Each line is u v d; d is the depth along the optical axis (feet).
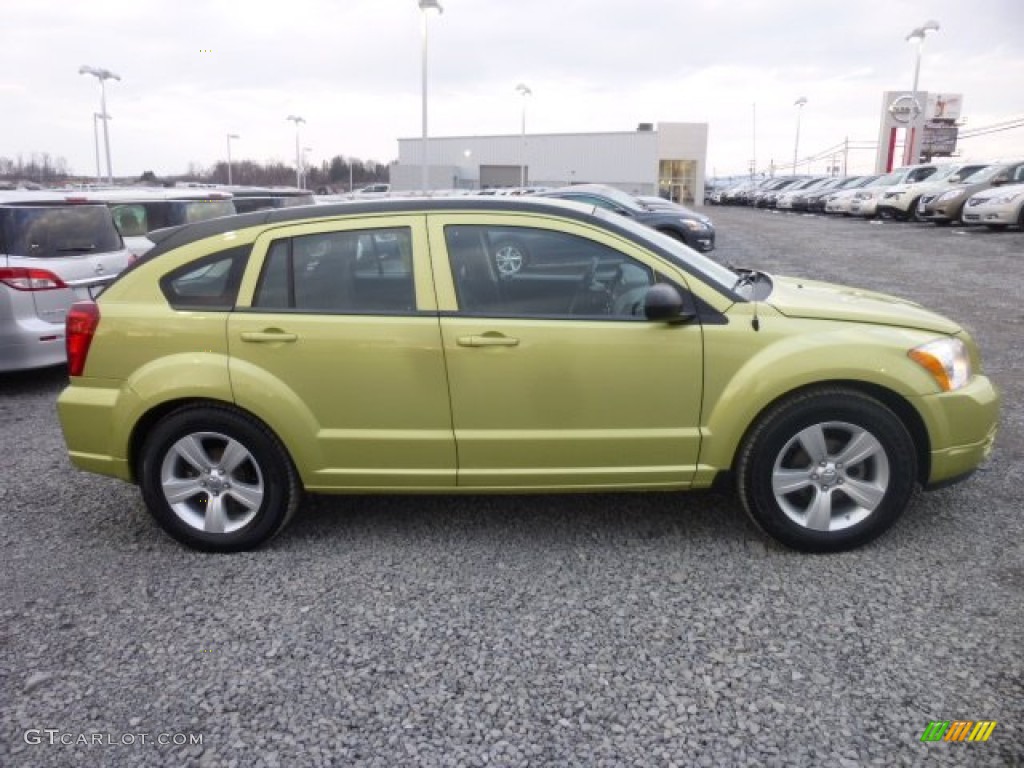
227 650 10.23
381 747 8.46
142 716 9.03
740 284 13.20
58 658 10.14
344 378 12.15
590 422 12.12
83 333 12.63
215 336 12.29
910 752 8.18
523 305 12.13
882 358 11.76
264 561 12.60
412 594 11.49
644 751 8.30
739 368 11.91
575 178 185.37
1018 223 61.57
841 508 12.37
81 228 24.29
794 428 11.89
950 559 12.02
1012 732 8.41
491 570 12.14
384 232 12.30
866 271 43.55
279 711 9.05
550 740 8.50
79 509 14.93
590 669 9.66
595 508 14.30
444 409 12.14
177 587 11.86
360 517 14.16
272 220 12.57
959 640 10.00
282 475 12.60
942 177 78.95
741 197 166.50
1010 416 18.60
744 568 11.98
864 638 10.10
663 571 11.96
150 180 164.25
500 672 9.64
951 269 43.65
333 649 10.19
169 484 12.75
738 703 8.98
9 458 17.93
